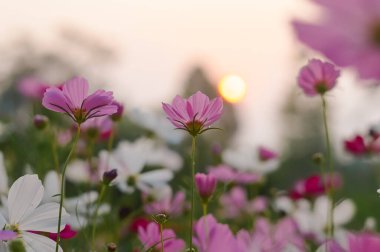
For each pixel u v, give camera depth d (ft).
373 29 1.09
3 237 2.62
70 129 5.98
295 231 5.23
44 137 6.02
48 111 6.54
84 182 5.67
